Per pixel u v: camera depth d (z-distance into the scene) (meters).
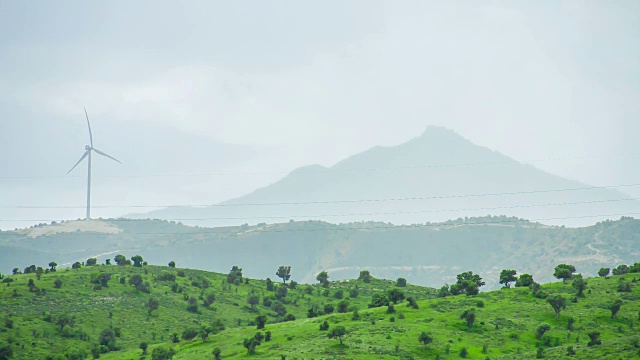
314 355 167.38
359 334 184.62
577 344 168.62
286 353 173.50
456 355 168.62
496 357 161.12
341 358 163.12
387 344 174.25
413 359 164.50
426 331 184.88
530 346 174.88
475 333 184.25
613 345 152.38
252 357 175.12
